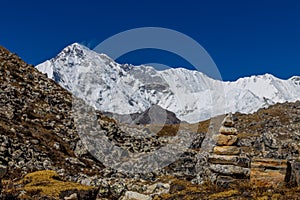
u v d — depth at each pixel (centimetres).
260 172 2539
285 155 5472
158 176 4341
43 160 4225
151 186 3216
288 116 10000
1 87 6078
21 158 4062
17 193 2369
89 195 2458
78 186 2508
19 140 4484
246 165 2722
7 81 6481
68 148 5022
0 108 5312
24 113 5522
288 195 2303
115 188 2798
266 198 2269
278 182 2492
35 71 7744
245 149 6544
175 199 2536
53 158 4409
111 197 2744
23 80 6894
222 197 2383
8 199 2256
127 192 2738
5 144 4134
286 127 8938
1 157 3897
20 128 4869
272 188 2462
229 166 2702
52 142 4953
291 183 2484
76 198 2395
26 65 7825
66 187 2469
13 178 3409
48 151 4556
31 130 5050
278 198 2269
